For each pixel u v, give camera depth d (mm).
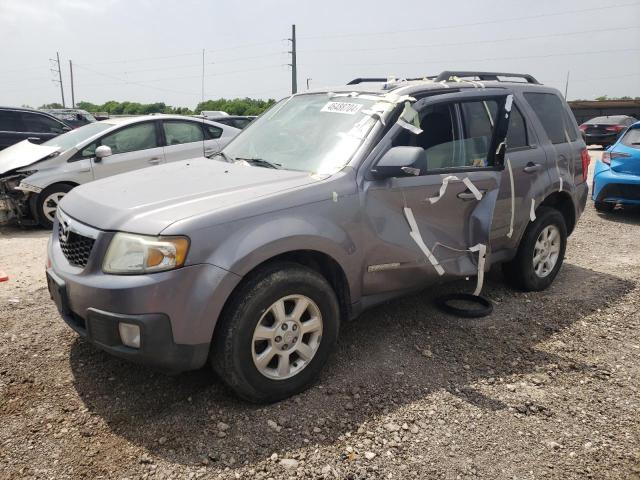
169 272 2672
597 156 18719
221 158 4141
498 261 4477
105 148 7379
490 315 4375
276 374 3074
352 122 3693
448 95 3955
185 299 2707
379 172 3359
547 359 3682
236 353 2869
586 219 8312
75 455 2635
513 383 3367
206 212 2818
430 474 2557
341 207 3250
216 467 2570
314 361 3217
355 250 3334
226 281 2773
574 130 5285
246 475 2525
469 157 4043
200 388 3223
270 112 4508
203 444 2729
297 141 3838
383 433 2846
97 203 3098
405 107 3664
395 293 3711
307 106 4172
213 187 3186
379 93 3873
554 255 5035
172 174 3611
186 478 2498
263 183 3211
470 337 3982
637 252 6434
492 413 3041
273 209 2988
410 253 3627
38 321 4090
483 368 3543
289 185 3176
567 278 5387
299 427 2877
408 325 4160
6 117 11070
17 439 2736
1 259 5863
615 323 4293
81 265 2986
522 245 4699
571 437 2848
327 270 3414
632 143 8016
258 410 3018
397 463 2627
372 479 2520
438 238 3812
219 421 2912
